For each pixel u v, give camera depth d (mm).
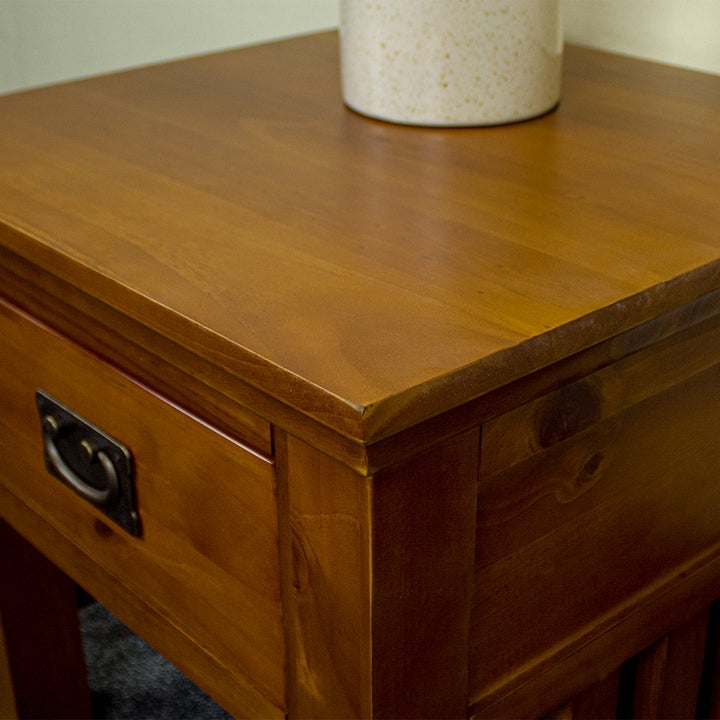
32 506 704
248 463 474
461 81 708
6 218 560
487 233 534
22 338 621
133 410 545
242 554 507
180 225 550
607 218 552
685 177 615
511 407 445
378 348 416
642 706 719
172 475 536
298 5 1115
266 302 458
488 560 489
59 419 613
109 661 1162
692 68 858
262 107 778
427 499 436
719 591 677
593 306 447
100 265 499
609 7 899
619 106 761
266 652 521
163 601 594
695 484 608
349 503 423
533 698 561
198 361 470
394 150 678
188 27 1251
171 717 1078
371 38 717
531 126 726
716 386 580
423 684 484
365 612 438
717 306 521
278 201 585
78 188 607
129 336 516
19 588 906
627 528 571
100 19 1356
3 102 801
